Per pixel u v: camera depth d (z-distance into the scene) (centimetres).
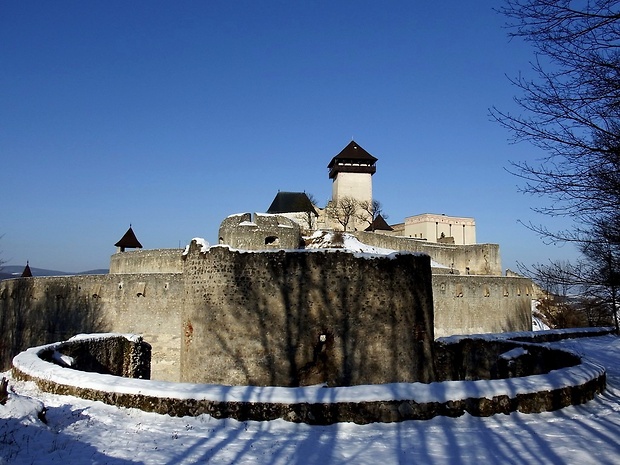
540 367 1698
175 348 3319
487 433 885
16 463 708
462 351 1967
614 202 1121
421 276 1627
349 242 4206
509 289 4397
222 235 3394
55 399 1103
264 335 1522
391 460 760
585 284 1555
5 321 4419
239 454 781
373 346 1511
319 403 941
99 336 1917
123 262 4384
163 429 902
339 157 7638
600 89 988
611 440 848
